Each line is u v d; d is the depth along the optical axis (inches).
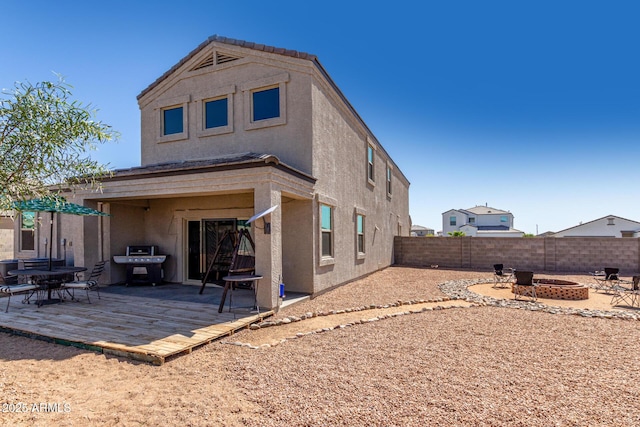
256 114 422.9
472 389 162.6
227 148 430.6
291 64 399.9
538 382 171.0
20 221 526.0
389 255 792.9
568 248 708.0
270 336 251.4
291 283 399.5
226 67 435.2
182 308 315.9
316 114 403.9
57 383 169.2
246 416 137.0
